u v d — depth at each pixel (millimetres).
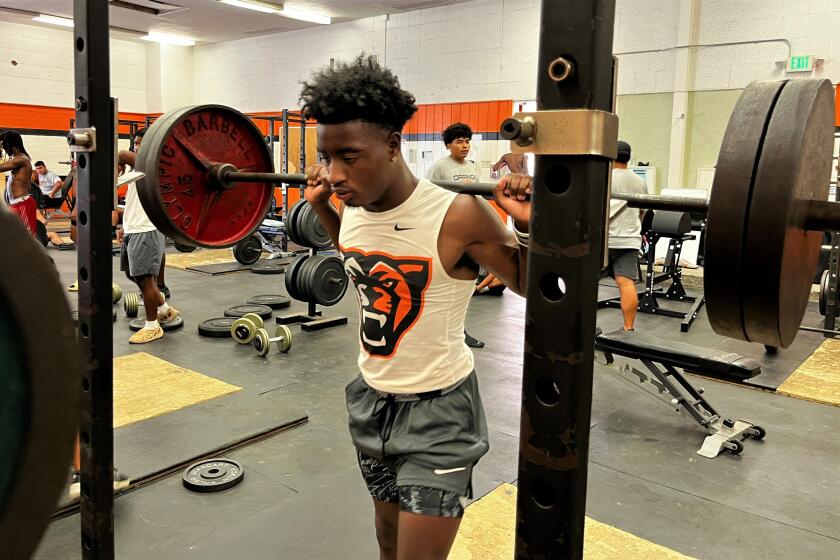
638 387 3900
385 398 1447
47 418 360
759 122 1012
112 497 1666
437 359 1405
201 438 3082
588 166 826
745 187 1000
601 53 803
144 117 14117
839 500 2676
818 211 1055
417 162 10719
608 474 2865
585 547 2277
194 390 3734
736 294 1061
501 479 2771
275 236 9523
